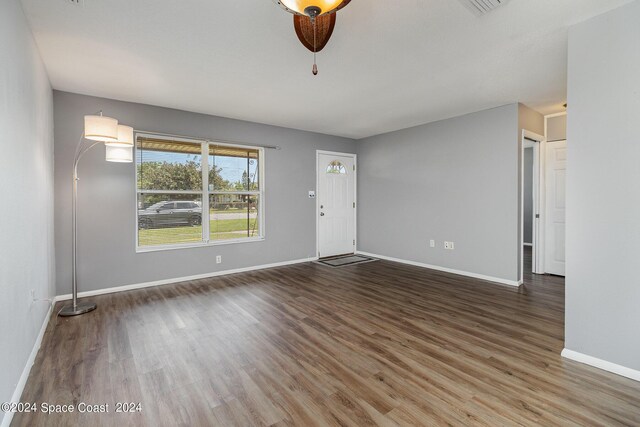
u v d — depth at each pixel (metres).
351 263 5.41
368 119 4.74
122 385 1.92
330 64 2.85
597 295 2.10
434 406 1.71
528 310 3.14
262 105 4.03
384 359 2.21
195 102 3.90
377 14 2.09
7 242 1.65
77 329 2.72
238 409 1.70
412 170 5.22
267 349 2.37
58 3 1.97
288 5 1.37
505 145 4.04
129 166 3.87
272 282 4.22
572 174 2.19
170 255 4.18
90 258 3.64
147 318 2.97
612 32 2.02
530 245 7.18
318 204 5.75
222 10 2.05
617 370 2.01
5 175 1.64
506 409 1.68
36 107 2.45
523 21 2.18
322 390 1.86
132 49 2.56
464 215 4.50
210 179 4.56
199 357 2.25
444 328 2.73
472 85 3.37
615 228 2.02
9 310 1.66
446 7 2.02
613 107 2.02
